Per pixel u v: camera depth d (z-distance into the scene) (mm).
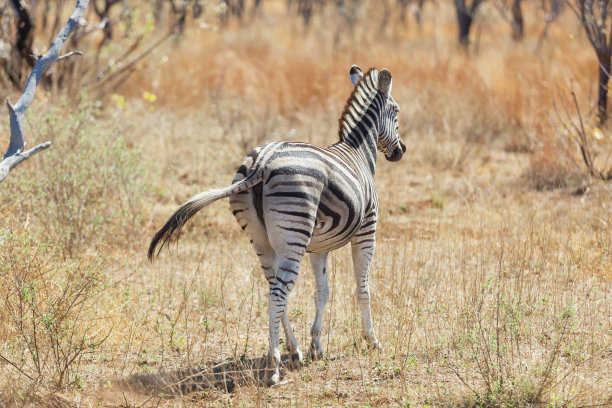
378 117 14172
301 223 11398
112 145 20984
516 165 28812
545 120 29984
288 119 34375
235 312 15547
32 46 29531
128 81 34781
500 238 19031
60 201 18438
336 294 16328
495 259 18469
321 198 11734
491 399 10898
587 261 18000
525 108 33125
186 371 12406
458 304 15625
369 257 13359
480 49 46500
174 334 14266
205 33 50719
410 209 23984
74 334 13242
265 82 37875
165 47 41906
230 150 28891
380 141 14727
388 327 14555
